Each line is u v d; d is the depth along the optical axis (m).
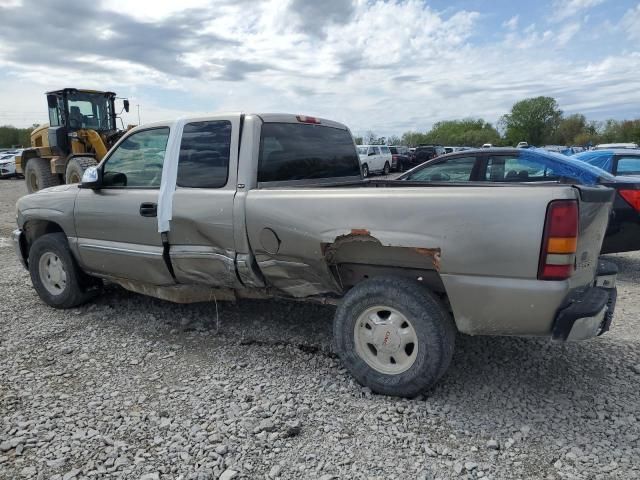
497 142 92.44
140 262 4.57
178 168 4.29
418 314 3.27
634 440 2.95
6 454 2.86
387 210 3.29
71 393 3.56
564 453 2.84
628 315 5.21
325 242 3.51
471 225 3.06
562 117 88.38
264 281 4.07
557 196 2.90
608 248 6.71
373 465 2.75
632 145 20.84
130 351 4.29
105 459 2.81
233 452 2.87
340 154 4.99
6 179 29.97
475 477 2.65
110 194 4.70
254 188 3.94
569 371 3.85
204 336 4.60
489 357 4.10
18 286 6.30
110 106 14.68
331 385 3.64
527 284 2.97
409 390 3.36
